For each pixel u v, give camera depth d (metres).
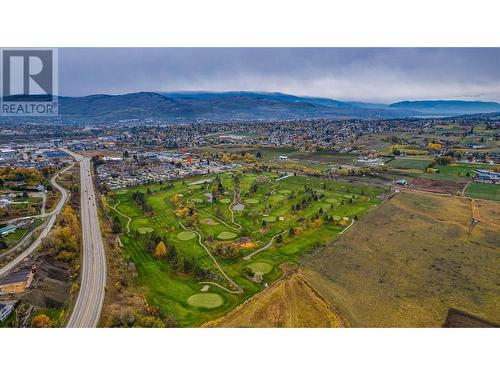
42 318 90.25
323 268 124.19
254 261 132.50
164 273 124.56
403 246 140.12
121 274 121.19
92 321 93.06
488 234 150.12
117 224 161.12
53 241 132.50
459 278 116.00
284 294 108.38
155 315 98.56
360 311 99.50
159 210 194.75
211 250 142.75
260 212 187.50
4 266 119.69
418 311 98.94
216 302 107.12
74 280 115.31
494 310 99.19
